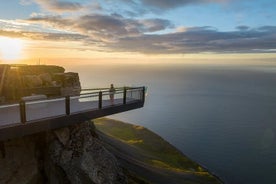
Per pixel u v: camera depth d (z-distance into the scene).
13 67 28.62
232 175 98.44
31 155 20.98
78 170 22.39
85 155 23.34
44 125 18.88
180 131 183.25
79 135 23.88
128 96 27.80
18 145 20.39
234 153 129.75
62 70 34.44
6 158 19.52
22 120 17.69
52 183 20.91
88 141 24.47
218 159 118.75
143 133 102.25
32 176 20.36
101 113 23.61
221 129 193.00
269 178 97.00
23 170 20.11
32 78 27.45
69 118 20.64
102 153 25.30
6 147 19.67
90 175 23.02
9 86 24.72
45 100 19.09
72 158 22.42
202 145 144.62
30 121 18.14
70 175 21.86
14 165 19.78
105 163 24.78
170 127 198.75
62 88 30.39
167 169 55.69
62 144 22.41
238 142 153.38
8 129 16.92
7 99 24.23
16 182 19.39
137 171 40.59
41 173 21.20
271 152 132.62
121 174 26.12
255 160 118.81
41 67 31.84
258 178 96.62
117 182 24.86
